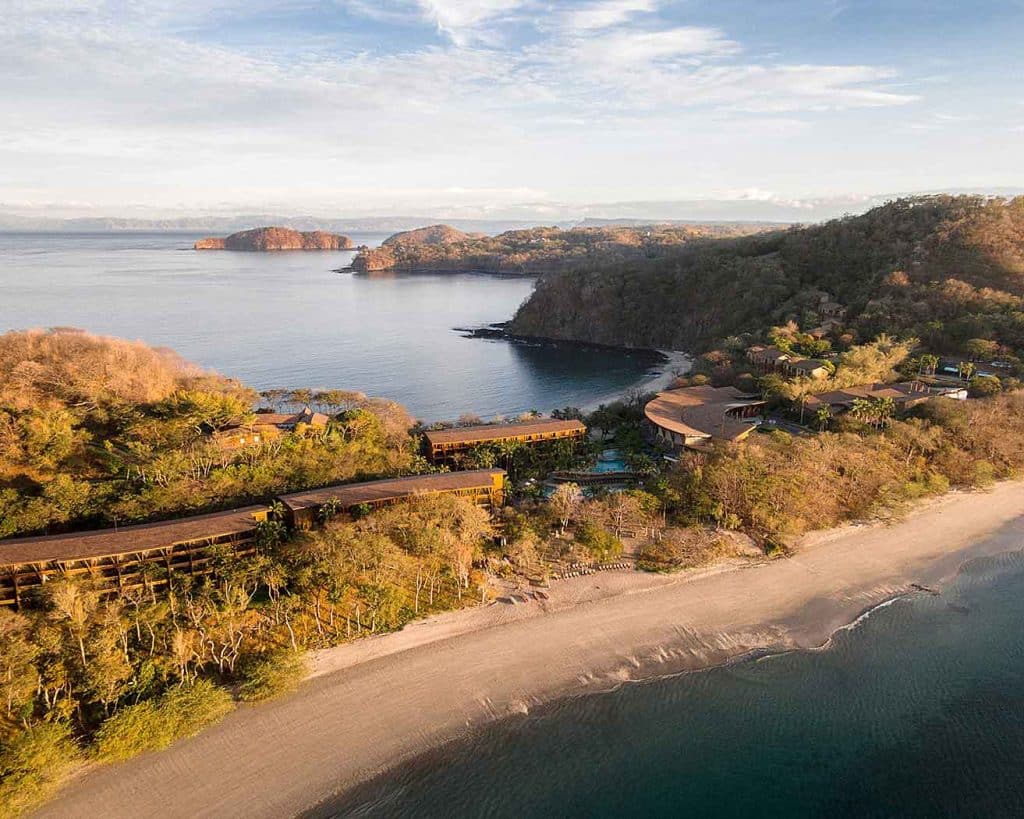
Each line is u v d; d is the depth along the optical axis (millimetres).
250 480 71875
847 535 72875
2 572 52125
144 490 66875
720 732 46281
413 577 59469
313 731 44562
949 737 46281
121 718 41844
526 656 52531
